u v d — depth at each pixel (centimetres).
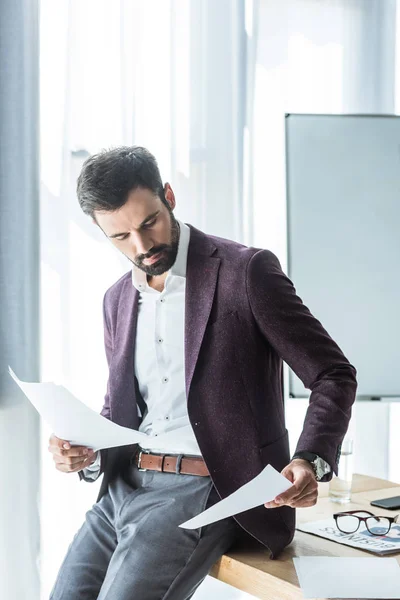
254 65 258
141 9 242
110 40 241
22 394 226
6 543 224
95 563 152
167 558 140
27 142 227
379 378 261
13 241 227
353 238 262
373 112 276
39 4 230
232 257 151
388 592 119
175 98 247
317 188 260
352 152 262
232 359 146
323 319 259
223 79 254
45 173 234
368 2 276
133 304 162
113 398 160
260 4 266
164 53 246
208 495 144
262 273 147
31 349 227
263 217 264
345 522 160
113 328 168
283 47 268
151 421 156
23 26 227
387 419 274
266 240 265
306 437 133
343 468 176
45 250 234
